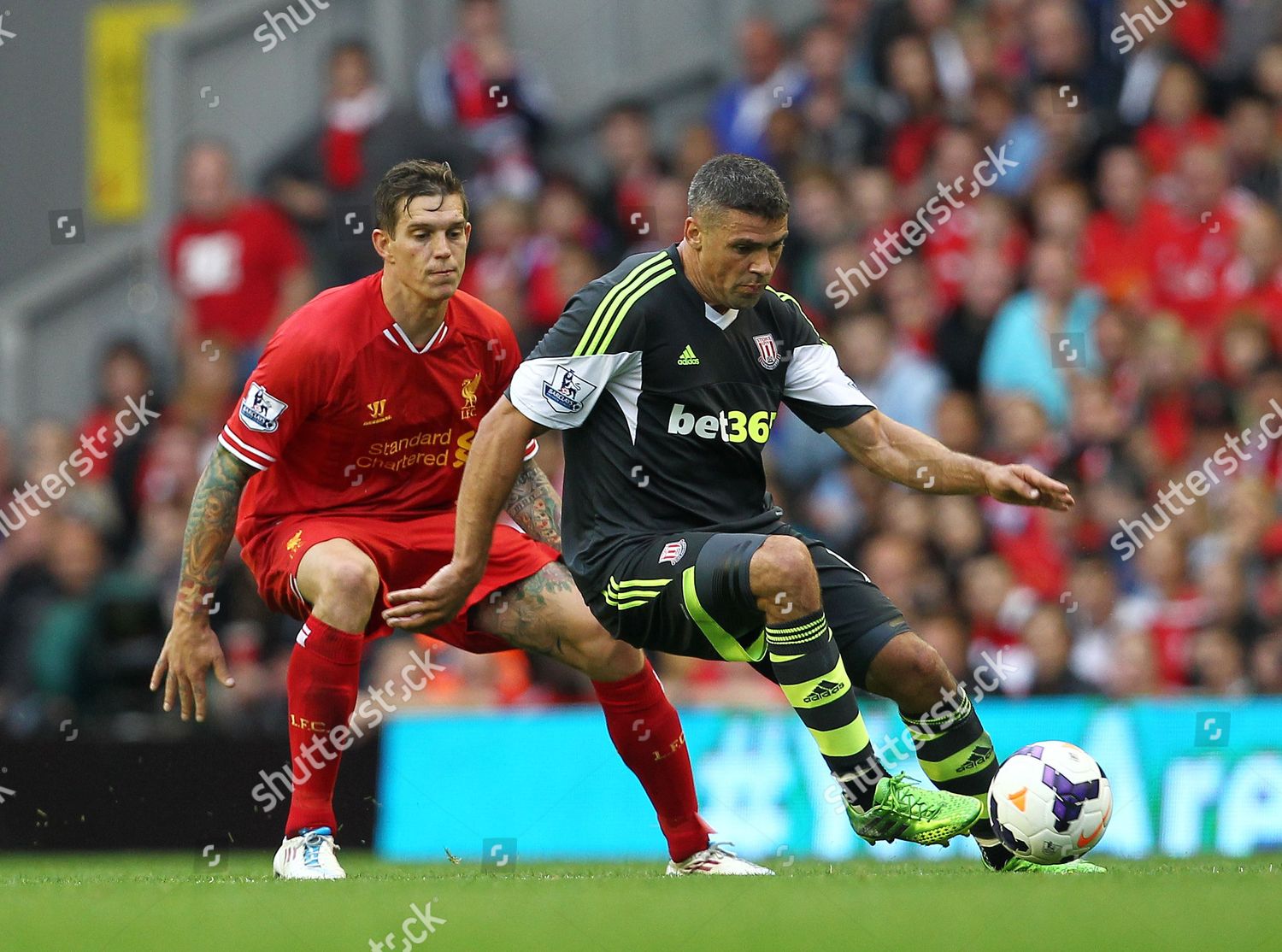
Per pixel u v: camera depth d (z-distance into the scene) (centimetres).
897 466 1636
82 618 3719
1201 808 2495
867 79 4034
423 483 1847
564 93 4369
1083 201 3847
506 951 1129
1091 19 4000
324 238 4075
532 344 3822
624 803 2573
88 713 3597
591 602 1608
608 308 1530
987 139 3878
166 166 4500
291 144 4203
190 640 1766
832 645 1481
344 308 1764
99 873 1981
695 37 4375
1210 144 3894
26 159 4578
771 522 1614
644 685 1731
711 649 1554
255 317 4059
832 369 1644
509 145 4122
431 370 1794
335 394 1755
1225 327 3775
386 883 1487
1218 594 3312
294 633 3350
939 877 1447
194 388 3984
